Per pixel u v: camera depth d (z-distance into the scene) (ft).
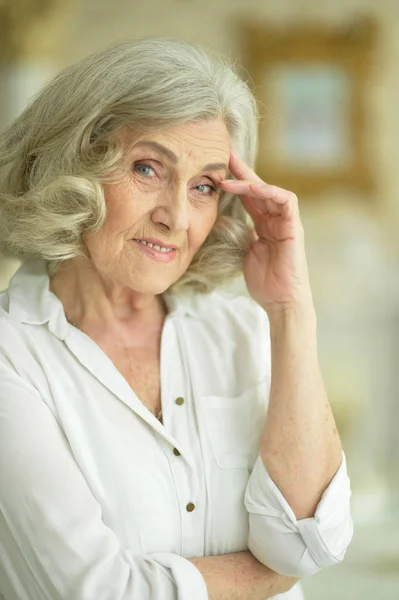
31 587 4.33
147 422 4.72
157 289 4.67
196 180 4.69
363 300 18.60
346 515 4.79
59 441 4.44
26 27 16.57
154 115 4.34
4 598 4.42
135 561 4.26
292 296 5.02
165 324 5.14
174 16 18.65
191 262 5.31
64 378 4.69
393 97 18.86
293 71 18.78
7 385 4.47
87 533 4.22
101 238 4.58
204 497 4.79
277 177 18.88
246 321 5.43
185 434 4.88
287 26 18.70
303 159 18.92
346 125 18.89
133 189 4.50
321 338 18.51
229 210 5.29
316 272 18.69
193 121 4.49
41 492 4.21
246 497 4.79
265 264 5.16
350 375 18.21
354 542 13.85
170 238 4.58
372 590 11.78
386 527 14.65
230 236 5.20
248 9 18.66
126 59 4.42
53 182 4.44
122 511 4.52
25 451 4.28
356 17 18.70
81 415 4.62
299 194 18.95
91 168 4.48
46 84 4.77
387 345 18.54
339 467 4.84
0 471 4.26
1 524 4.33
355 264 18.65
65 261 4.97
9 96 16.62
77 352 4.74
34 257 5.06
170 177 4.53
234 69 4.86
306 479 4.71
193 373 5.08
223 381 5.15
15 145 4.79
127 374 4.95
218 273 5.30
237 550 4.87
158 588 4.18
